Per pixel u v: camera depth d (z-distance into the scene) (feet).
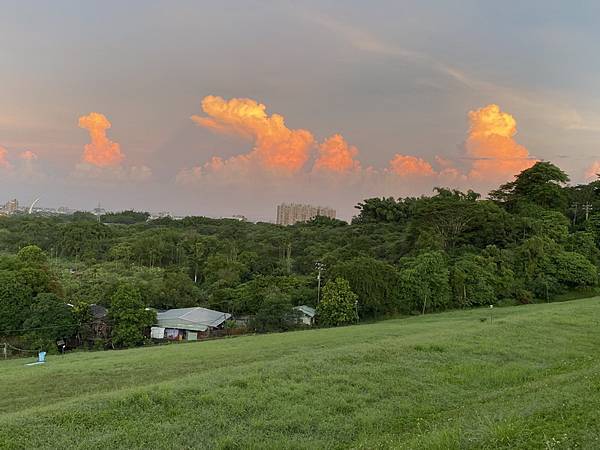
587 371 57.62
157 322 193.16
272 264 293.23
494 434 34.68
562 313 119.65
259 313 195.83
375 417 48.16
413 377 62.28
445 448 33.73
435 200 265.75
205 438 42.06
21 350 169.07
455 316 175.01
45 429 42.65
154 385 55.88
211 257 291.58
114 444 39.99
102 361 107.45
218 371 64.75
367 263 204.23
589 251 242.37
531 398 45.78
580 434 33.06
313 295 209.26
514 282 215.10
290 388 55.36
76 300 197.98
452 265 217.77
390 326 145.79
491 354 75.66
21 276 187.52
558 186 299.58
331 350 78.95
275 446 40.93
